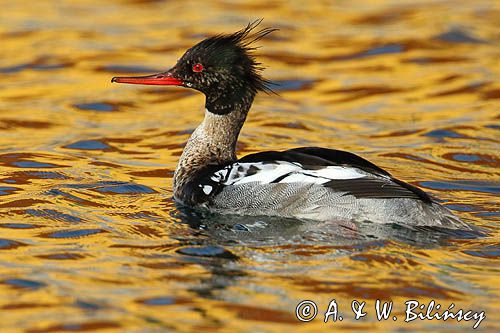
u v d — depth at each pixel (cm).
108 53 2495
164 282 1124
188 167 1475
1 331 1006
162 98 2242
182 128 2006
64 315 1041
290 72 2402
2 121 2020
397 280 1135
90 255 1219
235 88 1484
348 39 2645
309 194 1335
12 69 2383
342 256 1207
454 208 1461
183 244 1256
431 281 1134
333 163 1357
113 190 1543
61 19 2814
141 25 2762
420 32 2683
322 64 2459
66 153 1802
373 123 2059
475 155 1812
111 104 2167
